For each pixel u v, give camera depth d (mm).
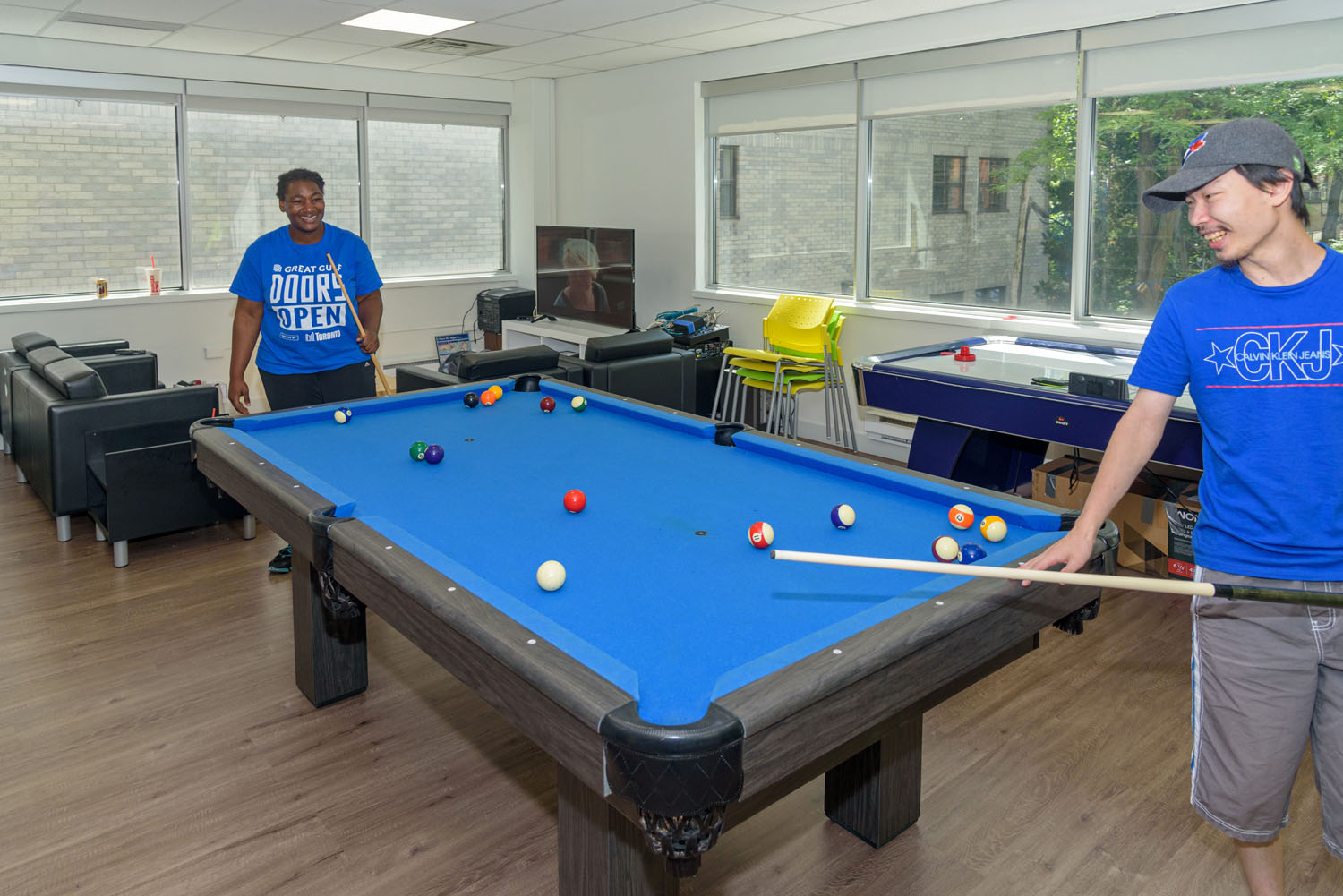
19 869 2121
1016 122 5055
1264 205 1461
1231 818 1679
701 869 2137
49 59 5914
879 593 1737
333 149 7238
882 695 1443
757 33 5641
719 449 2758
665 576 1829
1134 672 3051
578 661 1367
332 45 6090
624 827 1609
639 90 6953
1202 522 1671
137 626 3393
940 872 2131
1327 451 1502
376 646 3256
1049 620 1725
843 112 5820
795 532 2066
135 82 6234
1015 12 4734
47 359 4461
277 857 2174
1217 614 1627
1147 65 4461
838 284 6082
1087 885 2082
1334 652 1549
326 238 3854
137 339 6512
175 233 6652
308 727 2732
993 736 2688
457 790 2438
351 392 4000
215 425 2918
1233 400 1560
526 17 5184
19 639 3273
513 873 2123
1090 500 1696
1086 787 2447
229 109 6672
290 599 3645
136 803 2371
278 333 3812
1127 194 4699
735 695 1269
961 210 5387
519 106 7809
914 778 2250
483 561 1918
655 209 7016
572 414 3225
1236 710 1622
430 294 7797
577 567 1883
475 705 2867
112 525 3877
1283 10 3971
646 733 1184
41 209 6141
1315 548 1533
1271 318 1513
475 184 8016
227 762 2555
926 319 5379
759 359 5672
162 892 2057
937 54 5203
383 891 2064
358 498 2330
